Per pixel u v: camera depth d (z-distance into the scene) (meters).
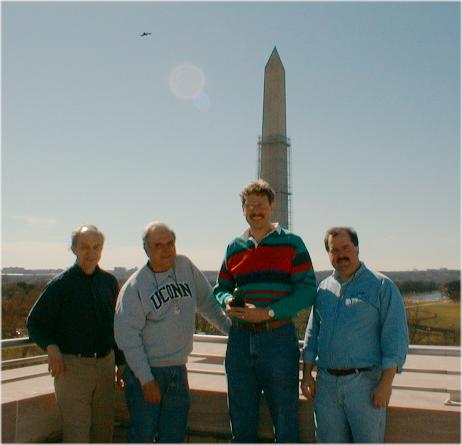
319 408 4.26
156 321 4.43
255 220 4.48
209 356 5.75
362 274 4.27
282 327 4.39
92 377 4.77
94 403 4.88
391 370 4.02
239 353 4.48
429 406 4.49
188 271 4.69
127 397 4.51
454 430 4.33
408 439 4.43
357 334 4.15
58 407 5.18
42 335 4.67
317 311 4.45
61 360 4.62
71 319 4.72
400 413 4.46
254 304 4.40
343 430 4.19
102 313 4.84
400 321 4.10
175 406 4.47
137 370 4.32
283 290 4.39
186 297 4.57
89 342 4.75
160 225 4.46
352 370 4.12
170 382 4.45
